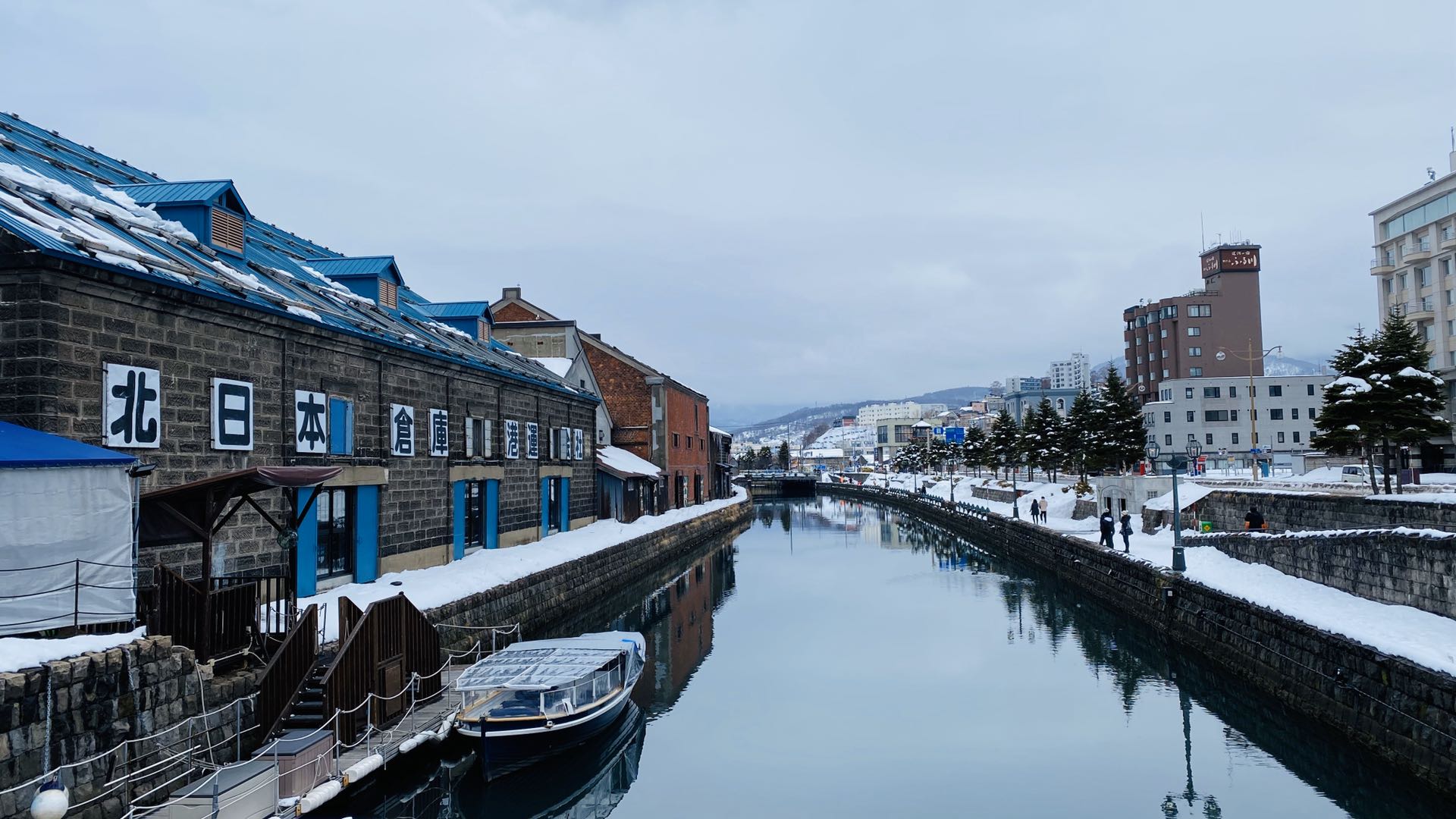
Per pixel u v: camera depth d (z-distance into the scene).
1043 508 45.84
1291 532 22.30
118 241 15.00
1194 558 26.95
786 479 124.88
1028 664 23.73
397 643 14.66
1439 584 15.90
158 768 10.30
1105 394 51.16
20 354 12.67
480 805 14.05
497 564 25.84
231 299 16.20
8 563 9.86
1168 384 84.38
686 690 21.33
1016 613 31.16
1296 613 17.61
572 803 14.90
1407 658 13.56
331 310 21.53
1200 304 94.44
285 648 12.79
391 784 13.27
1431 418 27.83
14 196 14.05
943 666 23.56
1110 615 29.55
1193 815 13.53
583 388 46.22
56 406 12.80
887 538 59.75
